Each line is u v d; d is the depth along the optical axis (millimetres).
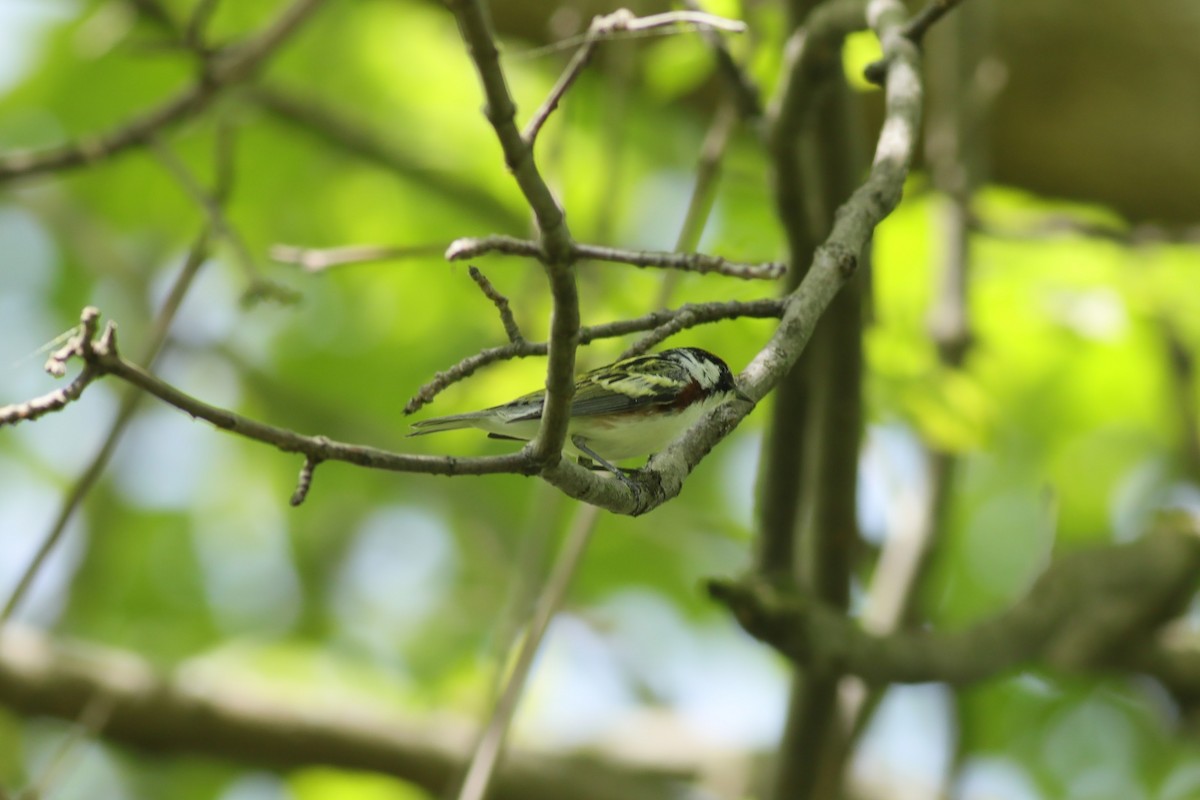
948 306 10250
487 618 14922
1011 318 11609
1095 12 12484
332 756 11164
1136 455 14195
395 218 14805
